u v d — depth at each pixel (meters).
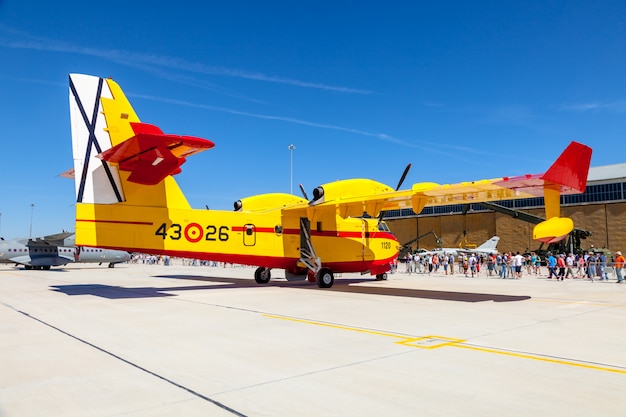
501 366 5.97
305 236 18.39
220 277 25.45
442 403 4.55
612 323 9.50
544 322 9.59
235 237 16.66
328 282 18.30
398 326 9.01
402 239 60.69
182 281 21.81
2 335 7.97
